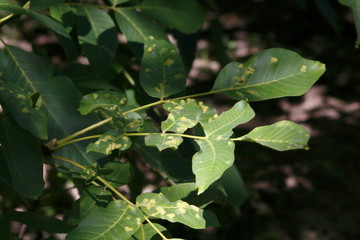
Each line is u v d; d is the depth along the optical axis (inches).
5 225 40.1
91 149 34.4
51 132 38.0
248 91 35.7
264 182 205.8
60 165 37.1
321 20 306.5
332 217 188.2
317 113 247.0
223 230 172.4
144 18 45.9
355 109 249.9
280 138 32.7
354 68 277.7
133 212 33.8
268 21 308.3
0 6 38.9
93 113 38.9
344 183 205.9
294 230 180.4
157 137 33.9
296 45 295.9
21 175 34.6
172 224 169.3
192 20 46.4
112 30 44.3
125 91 49.0
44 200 55.4
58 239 46.7
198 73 267.4
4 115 35.2
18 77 38.6
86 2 47.2
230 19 303.3
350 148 225.1
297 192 201.0
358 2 44.6
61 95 38.8
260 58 35.9
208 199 36.3
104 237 33.0
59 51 256.1
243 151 224.2
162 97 36.9
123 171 36.6
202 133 38.0
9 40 257.8
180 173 42.9
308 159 219.5
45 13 43.7
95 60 43.6
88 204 36.1
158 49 37.3
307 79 35.2
